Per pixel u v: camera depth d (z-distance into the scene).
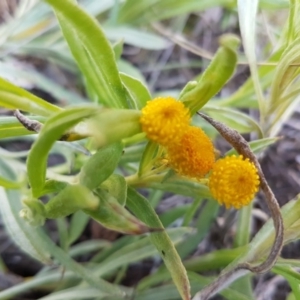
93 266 0.13
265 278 0.14
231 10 0.18
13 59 0.19
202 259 0.12
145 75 0.20
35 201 0.07
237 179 0.07
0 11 0.20
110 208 0.07
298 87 0.11
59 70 0.19
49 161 0.16
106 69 0.08
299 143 0.17
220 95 0.19
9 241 0.15
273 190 0.16
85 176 0.07
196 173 0.07
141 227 0.07
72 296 0.11
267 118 0.12
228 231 0.15
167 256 0.08
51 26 0.17
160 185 0.09
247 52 0.11
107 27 0.16
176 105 0.07
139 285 0.12
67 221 0.15
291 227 0.09
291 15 0.10
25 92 0.08
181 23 0.20
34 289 0.14
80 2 0.16
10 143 0.17
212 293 0.09
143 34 0.16
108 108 0.06
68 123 0.06
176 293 0.12
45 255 0.10
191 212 0.13
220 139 0.17
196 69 0.20
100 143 0.06
